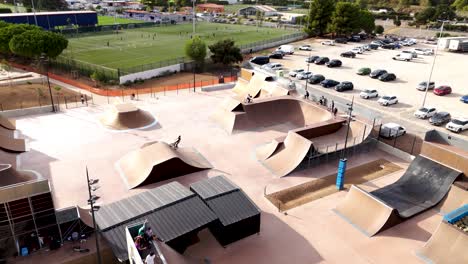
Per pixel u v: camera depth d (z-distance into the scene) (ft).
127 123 125.49
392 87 178.19
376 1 547.49
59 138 115.75
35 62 201.05
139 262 50.42
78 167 98.22
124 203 71.72
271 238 73.05
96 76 171.63
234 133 123.03
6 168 83.66
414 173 92.17
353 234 74.49
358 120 117.80
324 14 320.70
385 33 370.73
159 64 208.74
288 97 138.72
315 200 86.02
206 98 159.94
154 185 90.79
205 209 70.49
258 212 72.23
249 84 164.86
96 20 356.38
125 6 560.61
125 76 176.55
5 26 210.79
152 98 157.99
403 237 73.46
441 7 394.73
